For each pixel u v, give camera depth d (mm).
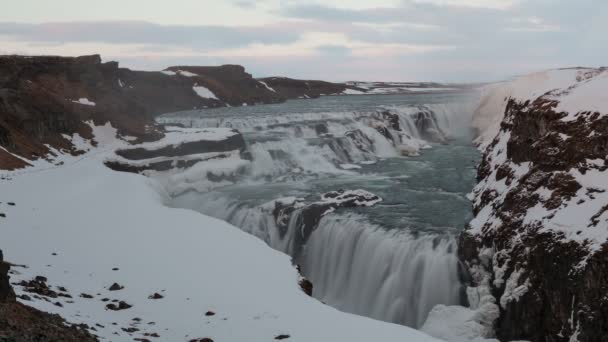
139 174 48906
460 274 31359
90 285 19844
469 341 26703
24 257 21859
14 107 49312
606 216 24906
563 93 37281
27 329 12492
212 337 16250
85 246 24891
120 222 29797
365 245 35594
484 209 35438
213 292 20141
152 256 24062
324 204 40719
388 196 45031
